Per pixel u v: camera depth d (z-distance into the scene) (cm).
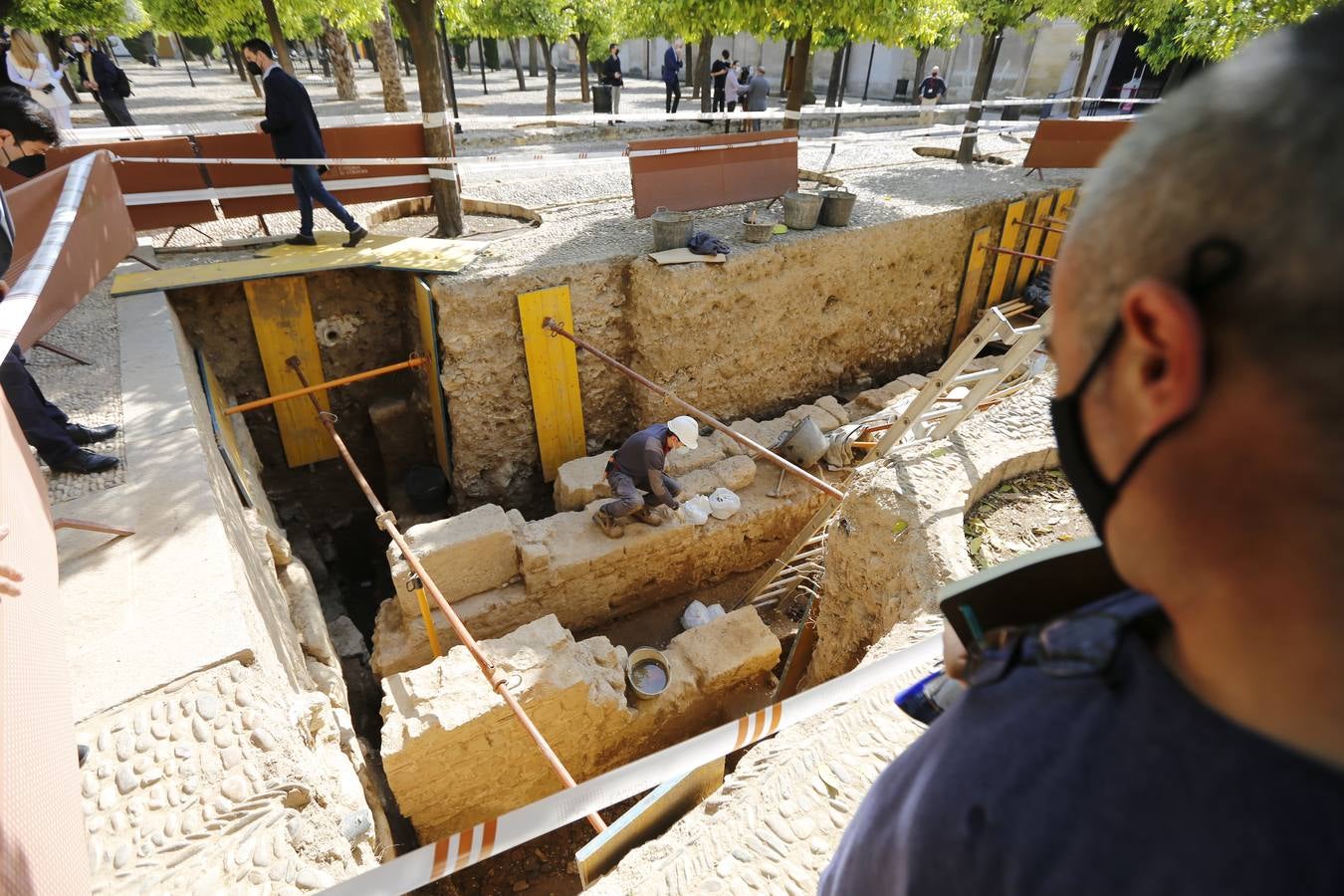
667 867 258
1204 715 44
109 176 459
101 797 275
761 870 254
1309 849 36
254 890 254
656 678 550
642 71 3134
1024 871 47
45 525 256
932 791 56
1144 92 1895
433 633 563
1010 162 1303
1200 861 40
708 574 725
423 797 454
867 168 1261
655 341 792
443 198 842
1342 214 31
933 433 494
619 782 183
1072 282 50
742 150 933
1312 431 34
